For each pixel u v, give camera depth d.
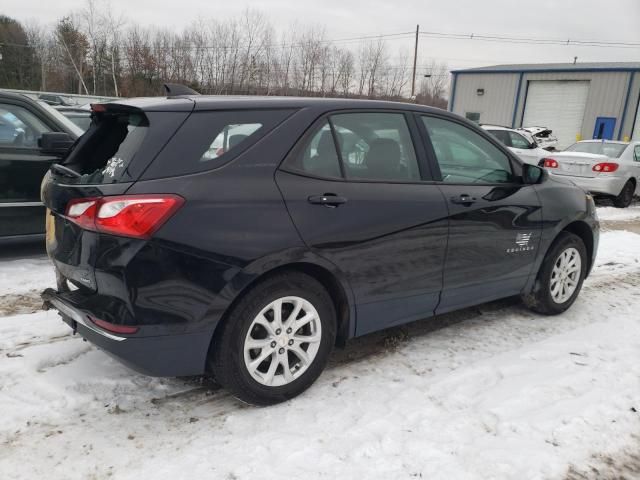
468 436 2.87
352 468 2.58
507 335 4.26
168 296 2.64
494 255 4.00
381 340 4.07
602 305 5.08
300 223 2.96
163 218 2.60
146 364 2.69
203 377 3.40
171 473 2.51
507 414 3.09
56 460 2.58
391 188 3.38
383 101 3.60
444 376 3.53
